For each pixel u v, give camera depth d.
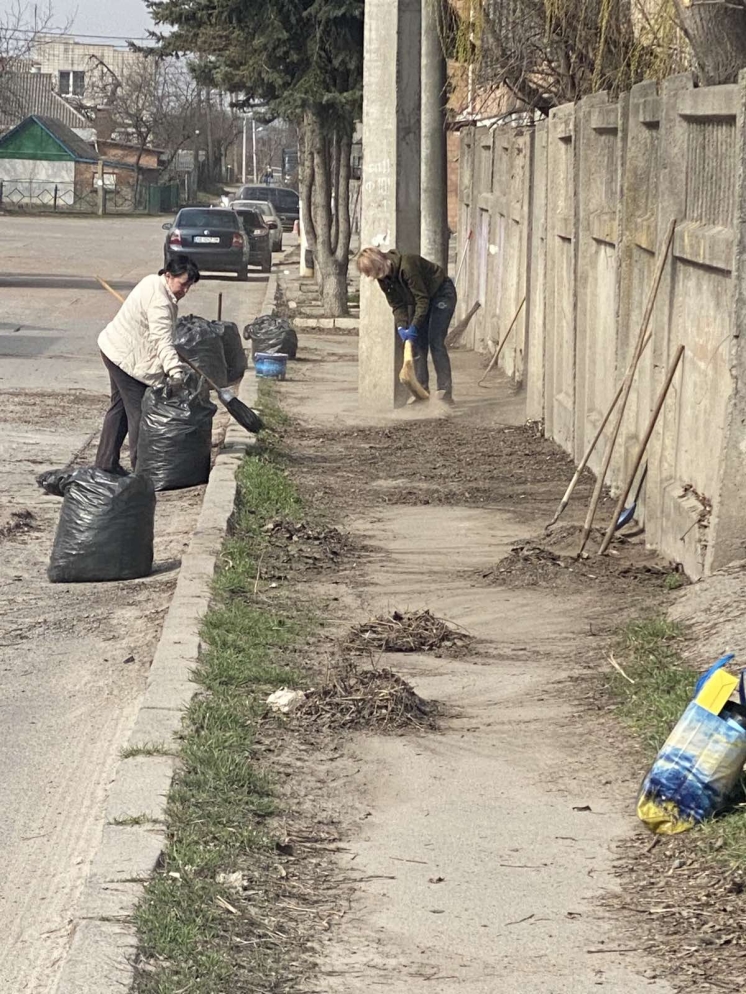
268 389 21.77
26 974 7.45
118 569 14.79
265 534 15.32
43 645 13.51
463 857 8.57
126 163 107.00
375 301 20.70
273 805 9.17
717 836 8.59
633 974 7.16
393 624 13.19
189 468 17.31
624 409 14.98
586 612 13.74
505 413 20.44
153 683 11.16
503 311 23.69
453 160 45.62
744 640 11.81
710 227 13.88
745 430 13.12
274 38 28.78
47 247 53.81
